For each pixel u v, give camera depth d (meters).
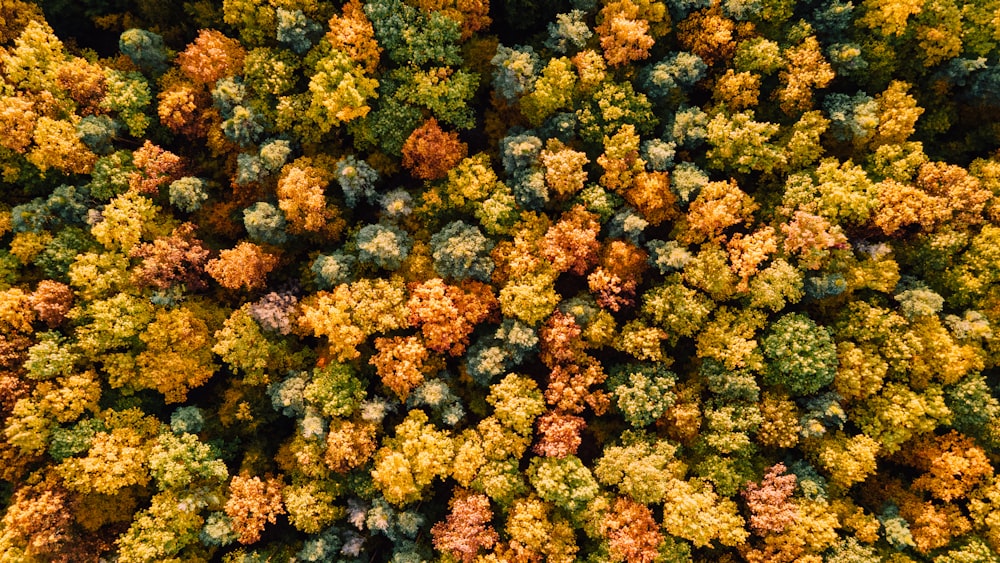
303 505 30.08
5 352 28.08
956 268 30.02
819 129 30.41
